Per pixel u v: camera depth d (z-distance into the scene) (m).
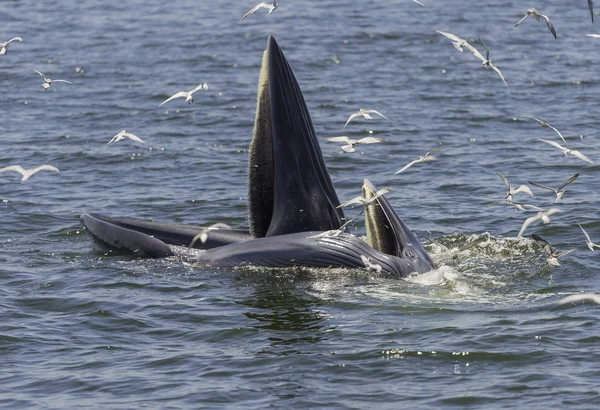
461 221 93.19
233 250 79.88
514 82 162.38
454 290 73.19
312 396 55.50
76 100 150.88
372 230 79.94
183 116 140.50
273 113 79.19
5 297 72.12
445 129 131.88
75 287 74.50
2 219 93.69
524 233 88.38
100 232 84.44
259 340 63.84
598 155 116.56
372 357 60.66
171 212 96.94
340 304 70.38
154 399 55.28
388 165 114.56
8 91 157.25
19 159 116.81
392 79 165.12
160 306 70.19
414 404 54.25
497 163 114.38
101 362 60.69
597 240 85.69
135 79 165.88
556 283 74.69
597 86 159.25
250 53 188.12
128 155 119.06
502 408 53.44
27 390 56.69
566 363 58.91
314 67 175.62
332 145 123.75
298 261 77.88
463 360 59.97
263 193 81.56
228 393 55.94
